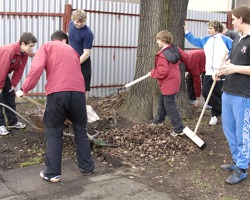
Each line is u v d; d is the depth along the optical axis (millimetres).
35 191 4238
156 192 4215
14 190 4266
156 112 6707
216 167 4906
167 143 5484
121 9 9758
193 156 5246
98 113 7312
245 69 4070
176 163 5016
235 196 4137
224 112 4484
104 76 9805
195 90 7949
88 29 6383
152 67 6742
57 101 4250
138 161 5074
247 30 4180
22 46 5781
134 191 4238
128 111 6941
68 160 5148
